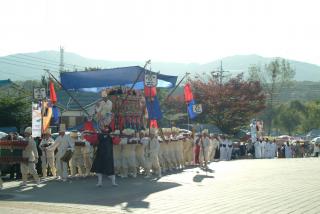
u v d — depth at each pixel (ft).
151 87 78.02
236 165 97.60
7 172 68.90
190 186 57.67
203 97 195.52
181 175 73.00
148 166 70.54
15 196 48.98
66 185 59.00
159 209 40.11
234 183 61.00
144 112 82.38
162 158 79.56
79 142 67.21
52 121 96.53
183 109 193.77
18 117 138.10
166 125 173.88
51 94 80.48
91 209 40.22
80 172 68.33
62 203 43.86
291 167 91.30
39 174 70.79
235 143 148.77
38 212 38.60
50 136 70.08
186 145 94.32
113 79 77.61
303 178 67.87
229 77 218.59
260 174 74.59
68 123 132.05
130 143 69.46
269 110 317.63
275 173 76.59
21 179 68.49
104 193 51.21
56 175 67.77
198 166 92.84
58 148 63.77
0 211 39.14
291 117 317.83
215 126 196.65
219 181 63.67
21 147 59.16
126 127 78.84
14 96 143.84
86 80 78.79
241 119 197.26
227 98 194.70
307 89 404.16
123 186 57.88
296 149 176.35
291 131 326.03
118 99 78.18
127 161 69.56
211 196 48.34
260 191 52.49
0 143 58.03
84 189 54.90
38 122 77.41
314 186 57.57
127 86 85.10
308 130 313.94
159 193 50.98
